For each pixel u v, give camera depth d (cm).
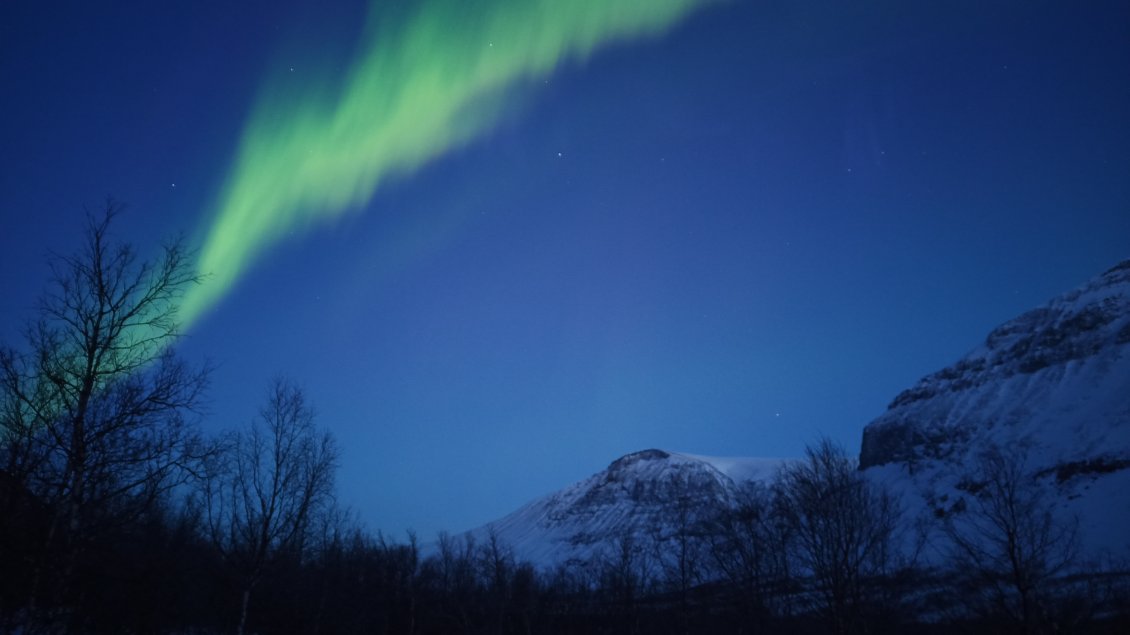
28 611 2170
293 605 5500
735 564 5066
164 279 2425
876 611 3747
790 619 4234
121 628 3438
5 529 2159
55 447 2206
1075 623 4081
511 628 7762
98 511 2322
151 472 2353
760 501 5550
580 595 8556
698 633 5481
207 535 4312
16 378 2233
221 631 4578
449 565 9412
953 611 4044
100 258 2359
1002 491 5156
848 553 3709
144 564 3353
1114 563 6562
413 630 7288
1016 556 4188
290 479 4050
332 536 6316
